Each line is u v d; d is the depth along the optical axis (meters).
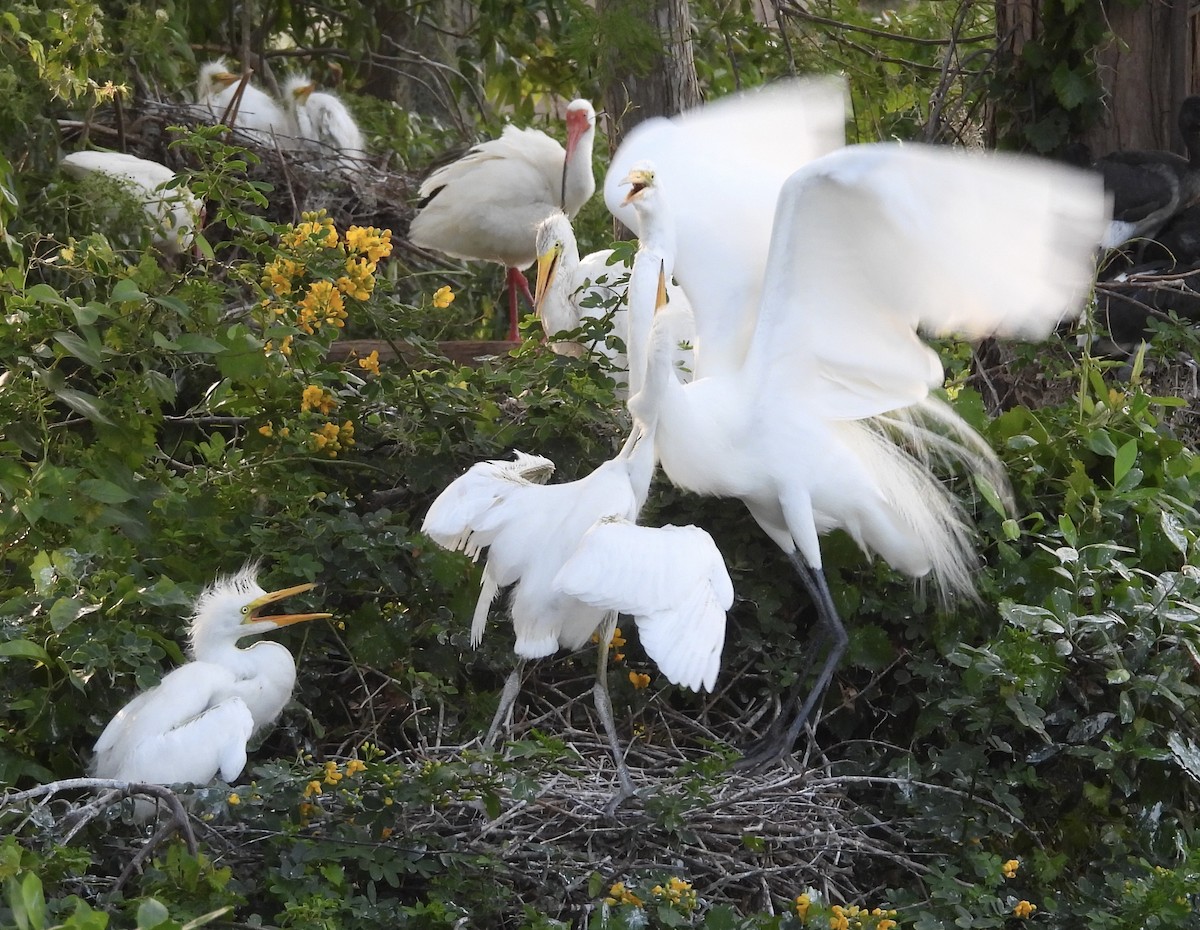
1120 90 14.12
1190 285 13.66
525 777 7.88
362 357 12.73
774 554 11.10
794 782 9.05
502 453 10.95
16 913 5.84
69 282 12.42
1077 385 12.86
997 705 9.12
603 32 14.28
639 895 7.71
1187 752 8.93
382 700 10.07
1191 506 10.70
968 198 9.26
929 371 10.38
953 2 18.34
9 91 13.09
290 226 12.01
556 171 17.25
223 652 8.87
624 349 11.45
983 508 10.77
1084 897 8.60
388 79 24.25
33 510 9.45
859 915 7.73
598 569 8.06
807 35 17.17
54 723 8.67
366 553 9.74
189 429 12.11
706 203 11.34
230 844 7.94
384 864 7.77
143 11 16.62
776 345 10.27
